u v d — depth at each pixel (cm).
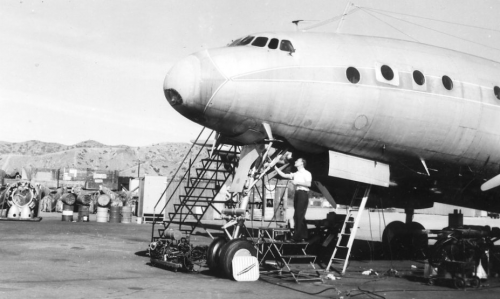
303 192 1221
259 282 1076
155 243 1307
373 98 1238
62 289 903
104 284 979
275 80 1162
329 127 1232
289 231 1257
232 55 1164
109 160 19762
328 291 995
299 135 1238
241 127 1201
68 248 1634
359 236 2688
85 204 3347
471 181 1528
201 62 1152
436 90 1317
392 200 1622
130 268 1230
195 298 859
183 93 1140
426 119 1304
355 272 1330
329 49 1249
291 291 974
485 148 1419
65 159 18712
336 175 1288
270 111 1175
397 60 1308
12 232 2169
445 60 1396
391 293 999
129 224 3145
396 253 1778
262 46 1223
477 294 1020
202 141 1513
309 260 1560
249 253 1095
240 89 1137
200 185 3416
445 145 1366
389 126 1274
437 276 1147
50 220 3216
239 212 1176
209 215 3750
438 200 1683
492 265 1291
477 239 1180
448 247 1136
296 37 1251
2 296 816
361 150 1310
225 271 1075
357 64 1248
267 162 1284
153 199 3506
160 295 877
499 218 5391
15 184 3100
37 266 1205
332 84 1201
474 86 1387
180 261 1209
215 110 1152
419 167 1420
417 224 1811
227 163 1406
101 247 1700
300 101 1185
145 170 12381
